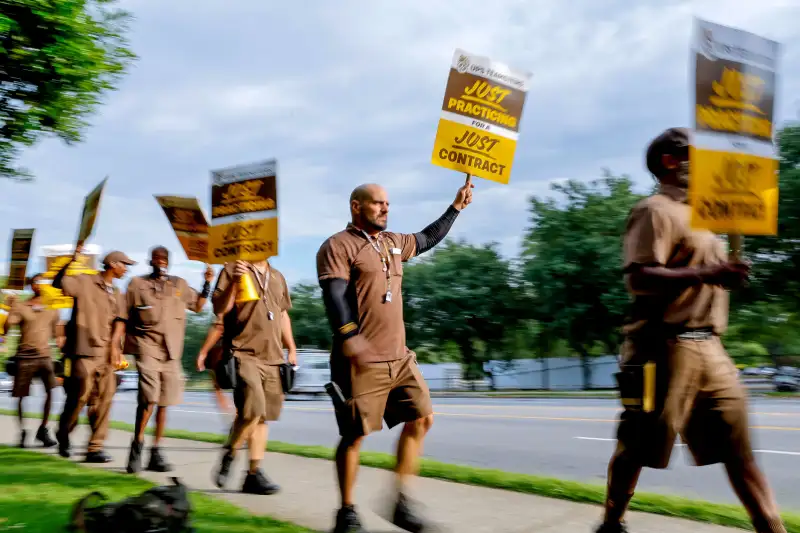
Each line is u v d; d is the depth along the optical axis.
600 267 35.06
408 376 4.05
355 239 4.05
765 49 3.04
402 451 4.11
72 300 7.10
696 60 2.94
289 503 4.97
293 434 11.95
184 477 6.06
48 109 7.20
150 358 6.38
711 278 3.08
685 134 3.30
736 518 4.32
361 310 4.00
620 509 3.37
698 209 2.95
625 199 36.16
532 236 38.34
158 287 6.55
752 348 45.03
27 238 8.07
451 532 4.14
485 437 10.96
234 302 5.44
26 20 6.66
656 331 3.17
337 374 4.01
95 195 5.93
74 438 9.05
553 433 11.38
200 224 6.28
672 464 7.75
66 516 4.09
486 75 4.50
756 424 11.81
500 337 44.06
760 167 3.02
